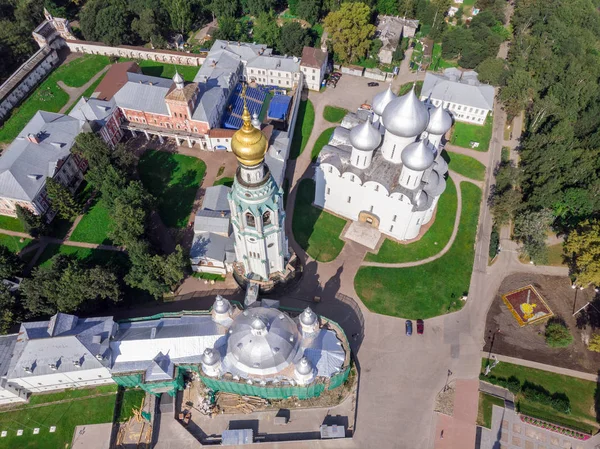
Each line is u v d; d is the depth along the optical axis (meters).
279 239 82.25
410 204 93.19
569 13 162.88
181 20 155.38
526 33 163.12
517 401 80.31
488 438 76.00
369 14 152.00
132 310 89.88
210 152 122.44
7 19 153.75
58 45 151.88
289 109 129.25
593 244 89.56
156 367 73.44
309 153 122.12
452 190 114.25
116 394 77.25
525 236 100.12
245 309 80.12
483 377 82.31
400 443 74.81
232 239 95.62
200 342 75.81
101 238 101.94
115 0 154.88
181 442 73.50
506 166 111.62
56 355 72.06
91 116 115.06
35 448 71.81
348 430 75.75
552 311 92.31
